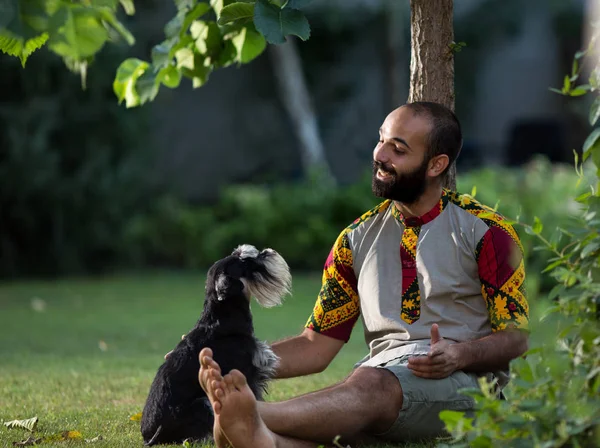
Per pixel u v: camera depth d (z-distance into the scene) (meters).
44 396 6.19
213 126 24.12
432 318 4.33
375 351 4.43
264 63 24.47
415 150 4.31
